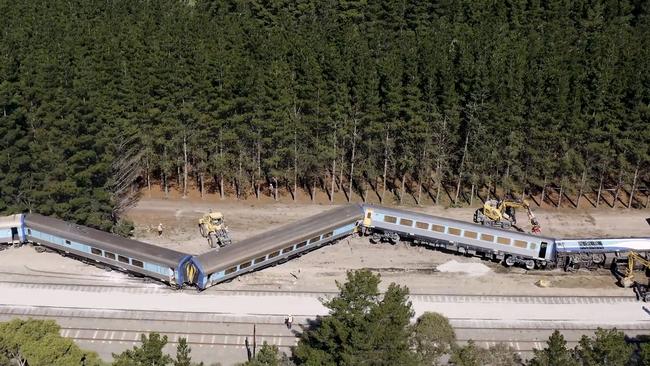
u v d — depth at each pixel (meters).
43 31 107.56
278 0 129.75
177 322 73.25
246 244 79.62
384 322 51.62
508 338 72.44
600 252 82.81
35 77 85.06
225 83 91.69
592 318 76.06
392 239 89.44
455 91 94.06
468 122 93.88
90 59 95.31
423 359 60.81
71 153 83.62
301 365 56.47
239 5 132.62
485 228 84.56
